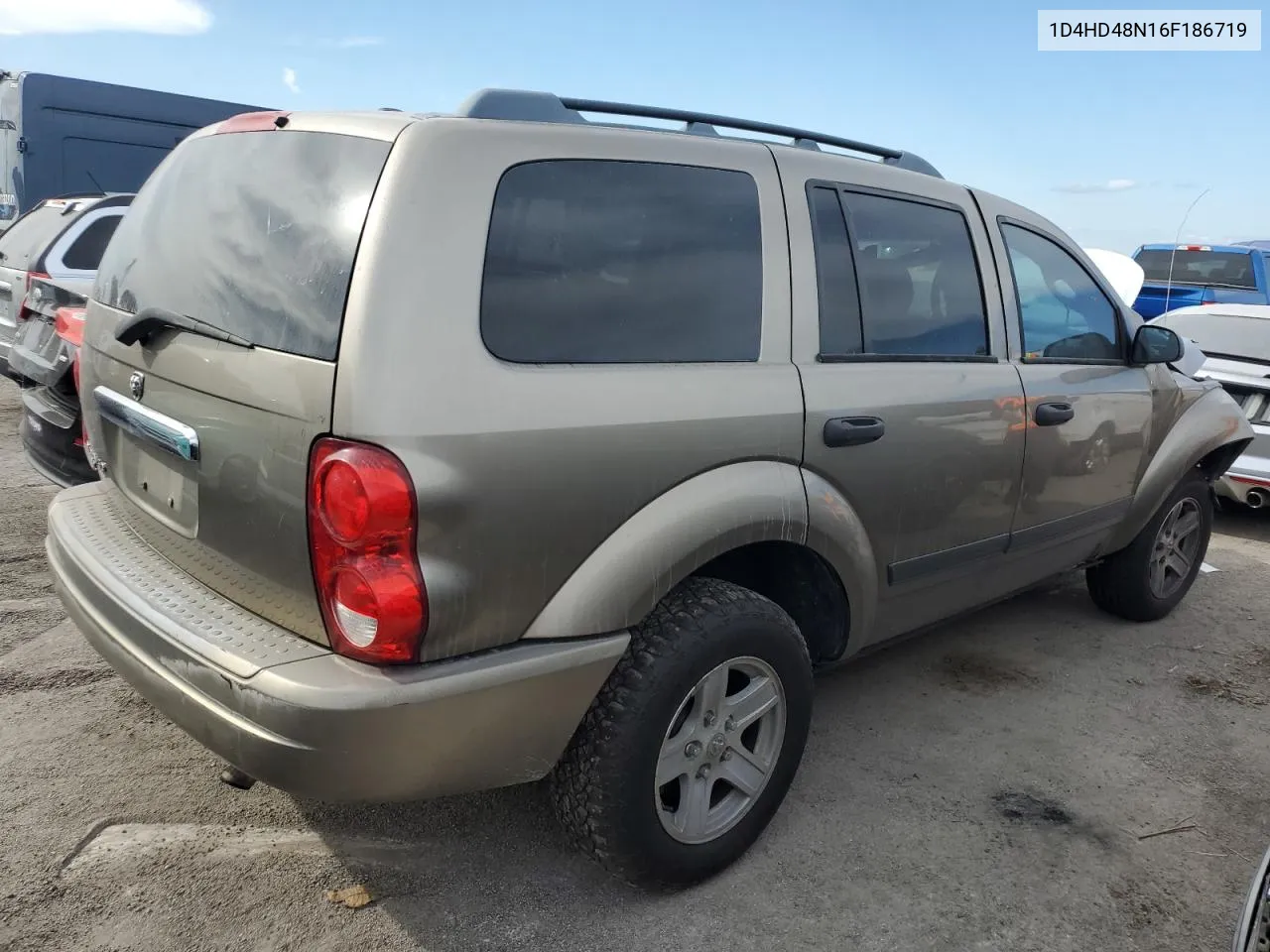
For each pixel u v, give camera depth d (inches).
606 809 88.9
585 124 91.5
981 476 124.2
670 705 90.0
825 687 148.7
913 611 124.6
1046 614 184.2
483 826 108.7
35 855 99.7
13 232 279.0
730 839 101.2
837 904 98.2
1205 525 184.1
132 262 104.3
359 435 72.6
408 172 77.2
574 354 84.4
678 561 88.6
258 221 85.7
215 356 84.1
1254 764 130.1
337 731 73.2
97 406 108.5
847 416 104.3
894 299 115.1
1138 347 153.6
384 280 74.4
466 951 90.0
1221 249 455.8
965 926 95.8
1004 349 130.0
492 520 77.2
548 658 81.7
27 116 442.6
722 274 97.0
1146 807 118.5
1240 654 167.5
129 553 97.7
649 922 94.7
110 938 89.1
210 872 99.0
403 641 74.7
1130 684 153.8
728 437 92.9
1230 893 102.7
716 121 107.9
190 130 494.9
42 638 149.4
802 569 110.7
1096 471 147.8
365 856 102.7
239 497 82.4
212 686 78.1
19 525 200.8
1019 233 138.3
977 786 121.6
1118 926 96.9
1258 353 237.3
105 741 122.0
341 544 73.7
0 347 259.6
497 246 80.7
